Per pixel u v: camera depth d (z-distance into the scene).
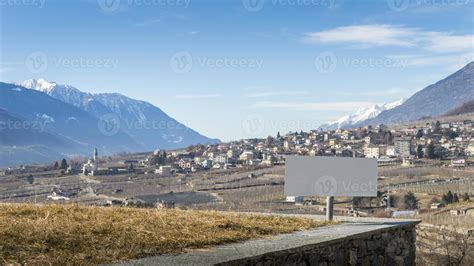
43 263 5.47
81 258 5.80
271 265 6.73
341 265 8.18
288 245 7.15
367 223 9.95
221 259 6.04
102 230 7.16
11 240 6.16
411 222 10.18
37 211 8.62
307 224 9.39
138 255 6.16
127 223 7.91
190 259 6.02
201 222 8.55
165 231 7.54
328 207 10.34
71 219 7.92
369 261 8.89
